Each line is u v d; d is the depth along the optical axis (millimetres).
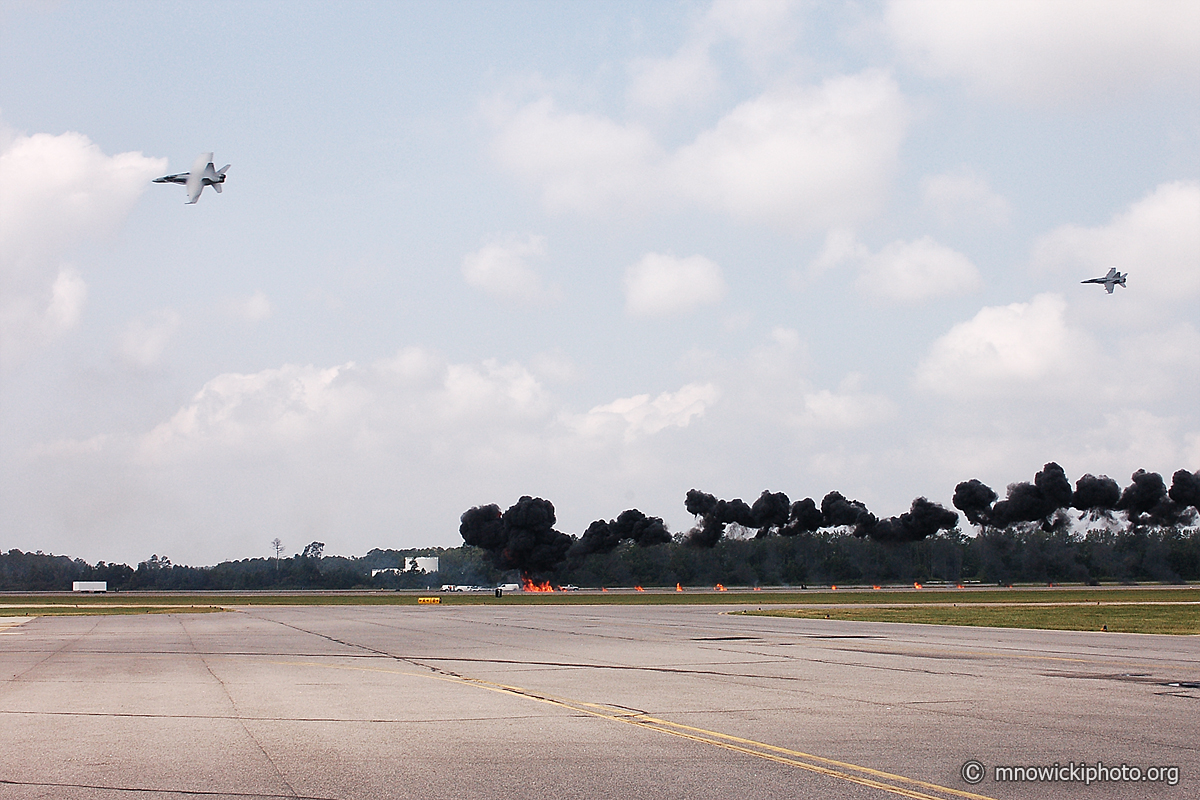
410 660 28047
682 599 101750
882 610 67125
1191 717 15625
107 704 17734
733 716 15867
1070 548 175500
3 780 10711
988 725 14773
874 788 10305
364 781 10648
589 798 9812
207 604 97500
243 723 15211
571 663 26656
